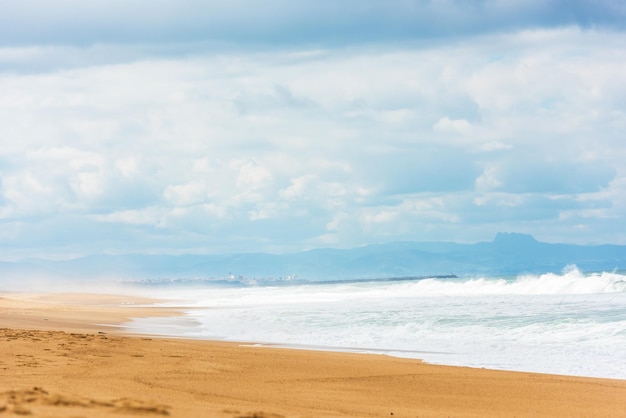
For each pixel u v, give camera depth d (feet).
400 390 47.52
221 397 40.01
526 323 95.61
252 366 56.18
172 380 46.06
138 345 66.85
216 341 82.74
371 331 94.89
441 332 90.94
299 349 74.18
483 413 40.24
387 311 127.34
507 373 55.88
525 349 72.95
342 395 44.47
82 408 29.30
